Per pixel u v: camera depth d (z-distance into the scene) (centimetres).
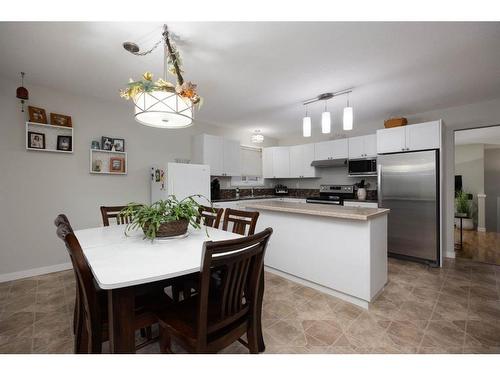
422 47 204
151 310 127
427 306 214
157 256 127
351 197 465
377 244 227
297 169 534
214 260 97
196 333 107
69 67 240
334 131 504
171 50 187
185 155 427
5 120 264
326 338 170
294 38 192
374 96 318
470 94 310
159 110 145
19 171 273
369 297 210
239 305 118
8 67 239
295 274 268
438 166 319
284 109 374
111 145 335
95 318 111
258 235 108
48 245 292
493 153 537
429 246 324
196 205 180
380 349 158
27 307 212
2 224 264
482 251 391
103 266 112
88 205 320
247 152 551
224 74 256
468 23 173
